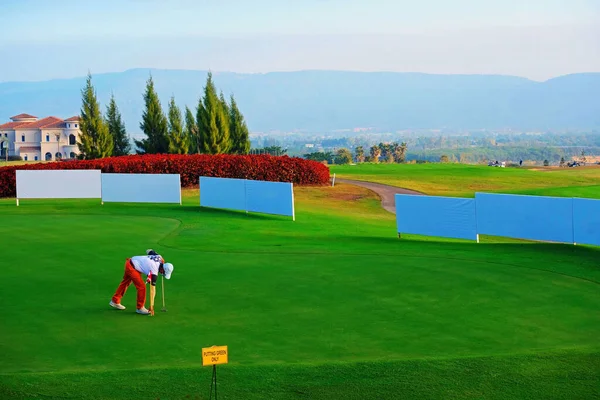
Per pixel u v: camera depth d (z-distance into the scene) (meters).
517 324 13.95
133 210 34.41
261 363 11.50
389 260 20.59
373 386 10.34
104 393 10.14
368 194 44.03
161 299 16.25
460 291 16.70
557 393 10.04
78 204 37.06
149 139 61.47
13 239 25.12
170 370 11.03
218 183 34.72
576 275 18.30
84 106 58.91
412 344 12.63
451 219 25.20
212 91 58.41
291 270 19.28
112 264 20.52
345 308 15.23
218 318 14.54
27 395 10.06
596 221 21.81
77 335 13.43
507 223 23.81
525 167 92.06
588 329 13.60
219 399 9.91
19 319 14.59
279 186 31.91
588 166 90.00
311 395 10.05
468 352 12.12
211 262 20.56
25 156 143.00
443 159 160.12
